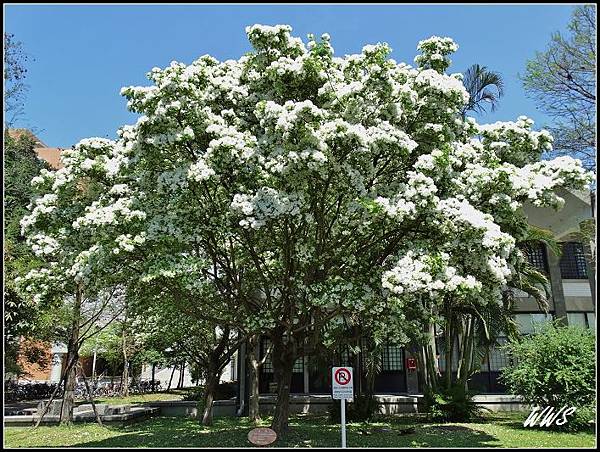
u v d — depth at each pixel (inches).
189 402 720.3
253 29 354.6
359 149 323.0
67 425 549.6
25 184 758.5
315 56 341.4
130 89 346.0
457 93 355.3
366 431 486.9
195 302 431.5
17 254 587.5
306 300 379.9
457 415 598.5
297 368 808.3
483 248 331.0
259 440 367.6
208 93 363.3
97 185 398.6
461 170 390.6
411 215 327.6
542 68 622.8
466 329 664.4
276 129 316.5
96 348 1020.5
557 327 566.3
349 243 387.5
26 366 1024.9
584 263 877.8
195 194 361.4
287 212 331.3
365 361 647.1
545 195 358.6
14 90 780.6
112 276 383.6
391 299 354.0
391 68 365.4
